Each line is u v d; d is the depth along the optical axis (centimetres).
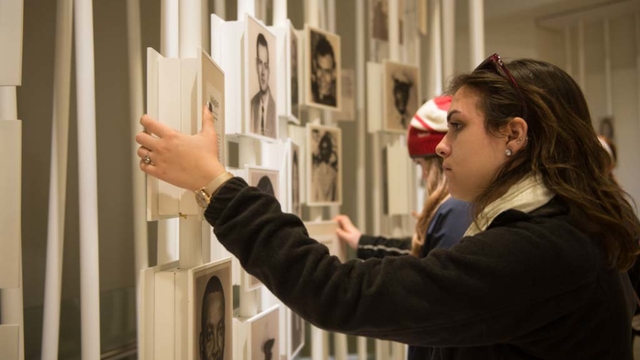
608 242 87
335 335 221
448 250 87
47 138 168
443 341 87
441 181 164
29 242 162
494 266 82
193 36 128
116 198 191
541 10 360
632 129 377
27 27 161
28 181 162
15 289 118
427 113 167
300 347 187
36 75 164
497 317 84
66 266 173
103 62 184
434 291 83
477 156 95
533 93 92
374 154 236
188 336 107
